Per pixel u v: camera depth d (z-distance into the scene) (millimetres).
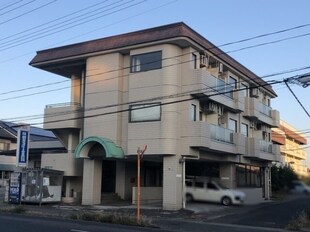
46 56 31750
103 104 29391
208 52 29312
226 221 21312
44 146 39062
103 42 29750
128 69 29219
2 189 44906
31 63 32156
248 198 23891
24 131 29578
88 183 28953
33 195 28125
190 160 29062
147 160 30656
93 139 27984
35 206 27234
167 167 26812
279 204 29594
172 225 18844
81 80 33125
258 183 38656
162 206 27703
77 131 32281
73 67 32781
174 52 27406
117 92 28953
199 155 28328
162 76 26969
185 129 27375
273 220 22062
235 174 33875
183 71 27875
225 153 31453
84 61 31344
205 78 27609
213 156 30594
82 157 28609
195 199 23844
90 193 28797
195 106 28484
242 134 33375
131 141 27438
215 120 30891
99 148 28703
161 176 35156
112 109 28953
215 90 27844
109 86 29344
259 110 38156
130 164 32500
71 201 30266
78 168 30719
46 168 30578
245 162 35469
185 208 24875
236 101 33531
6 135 55594
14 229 14742
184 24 27234
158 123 26688
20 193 28422
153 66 27500
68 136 32375
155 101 27016
